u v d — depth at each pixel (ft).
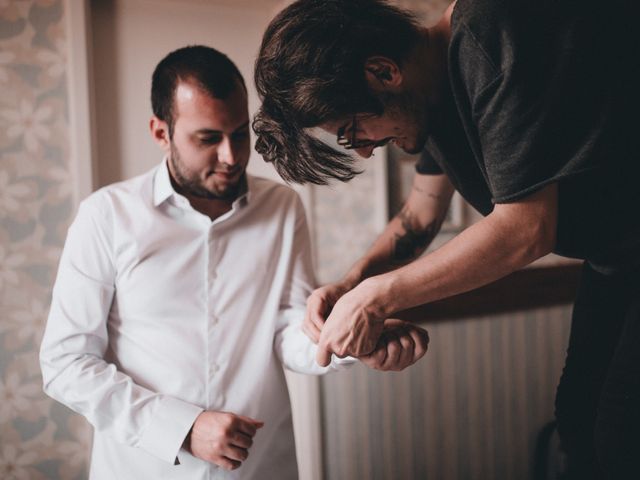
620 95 2.15
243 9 6.02
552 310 7.13
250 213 3.86
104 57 5.52
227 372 3.63
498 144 2.19
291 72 2.32
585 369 3.43
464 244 2.32
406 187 6.41
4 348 5.15
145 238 3.57
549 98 2.09
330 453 6.15
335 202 6.15
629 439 2.59
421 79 2.53
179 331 3.59
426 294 2.40
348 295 2.56
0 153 5.03
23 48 5.03
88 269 3.53
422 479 6.57
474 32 2.17
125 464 3.57
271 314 3.84
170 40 5.76
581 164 2.12
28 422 5.25
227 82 3.38
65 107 5.17
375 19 2.38
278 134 2.47
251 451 3.70
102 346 3.59
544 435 6.01
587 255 2.72
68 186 5.22
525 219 2.21
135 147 5.71
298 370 3.79
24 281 5.16
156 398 3.33
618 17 2.19
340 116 2.40
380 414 6.33
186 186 3.60
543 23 2.11
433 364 6.54
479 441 6.84
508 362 6.93
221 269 3.70
